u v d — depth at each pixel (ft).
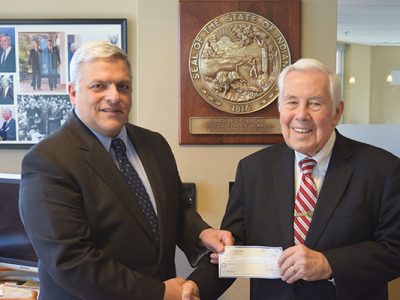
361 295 4.15
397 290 7.14
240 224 4.77
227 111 6.90
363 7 11.08
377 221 4.15
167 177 4.65
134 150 4.57
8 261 6.12
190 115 6.94
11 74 7.23
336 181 4.21
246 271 4.13
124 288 3.60
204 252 4.74
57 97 7.27
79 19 7.11
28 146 7.32
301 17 6.90
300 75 4.13
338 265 3.88
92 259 3.58
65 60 7.20
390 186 4.07
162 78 6.98
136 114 7.29
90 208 3.82
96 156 3.99
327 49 6.93
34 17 7.20
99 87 3.95
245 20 6.79
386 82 18.95
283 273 3.99
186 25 6.80
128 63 4.13
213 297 4.52
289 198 4.37
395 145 8.90
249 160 4.87
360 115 19.16
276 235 4.33
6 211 6.10
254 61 6.82
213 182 7.09
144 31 6.92
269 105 6.91
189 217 4.94
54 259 3.51
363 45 18.53
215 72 6.84
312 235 4.14
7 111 7.29
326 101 4.09
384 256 3.96
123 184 4.03
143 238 4.03
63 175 3.74
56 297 3.88
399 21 13.08
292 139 4.24
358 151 4.36
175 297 3.81
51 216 3.58
